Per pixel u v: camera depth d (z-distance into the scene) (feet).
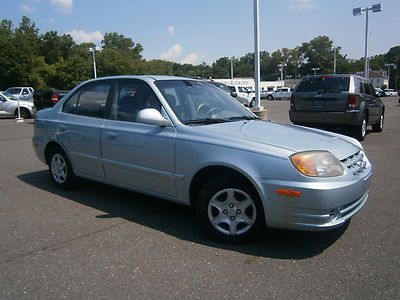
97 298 9.88
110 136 16.02
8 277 10.92
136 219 15.33
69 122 18.24
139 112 14.40
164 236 13.65
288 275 10.91
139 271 11.19
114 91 16.76
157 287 10.34
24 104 68.95
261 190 11.96
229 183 12.63
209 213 13.09
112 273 11.09
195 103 15.65
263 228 12.60
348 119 34.12
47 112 20.10
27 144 35.55
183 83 16.47
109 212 16.14
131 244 13.00
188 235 13.73
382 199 17.66
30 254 12.30
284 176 11.67
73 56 258.98
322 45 423.64
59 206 16.94
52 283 10.59
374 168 24.06
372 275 10.86
